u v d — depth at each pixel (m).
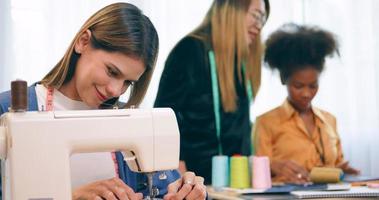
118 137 0.98
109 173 1.28
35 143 0.90
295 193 1.79
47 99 1.28
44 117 0.92
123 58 1.23
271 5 2.42
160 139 1.01
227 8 2.33
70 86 1.30
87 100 1.27
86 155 1.26
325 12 2.50
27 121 0.90
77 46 1.27
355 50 2.53
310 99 2.46
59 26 2.07
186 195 1.13
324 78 2.49
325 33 2.49
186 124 2.24
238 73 2.35
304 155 2.42
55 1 2.07
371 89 2.54
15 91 0.91
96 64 1.24
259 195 1.84
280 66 2.42
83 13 2.10
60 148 0.92
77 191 1.05
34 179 0.89
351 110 2.52
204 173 2.26
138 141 1.00
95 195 1.04
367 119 2.53
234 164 2.16
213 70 2.30
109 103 1.29
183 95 2.24
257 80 2.38
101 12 1.27
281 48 2.43
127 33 1.22
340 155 2.49
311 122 2.46
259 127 2.38
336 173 2.16
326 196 1.75
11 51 2.02
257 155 2.36
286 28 2.44
